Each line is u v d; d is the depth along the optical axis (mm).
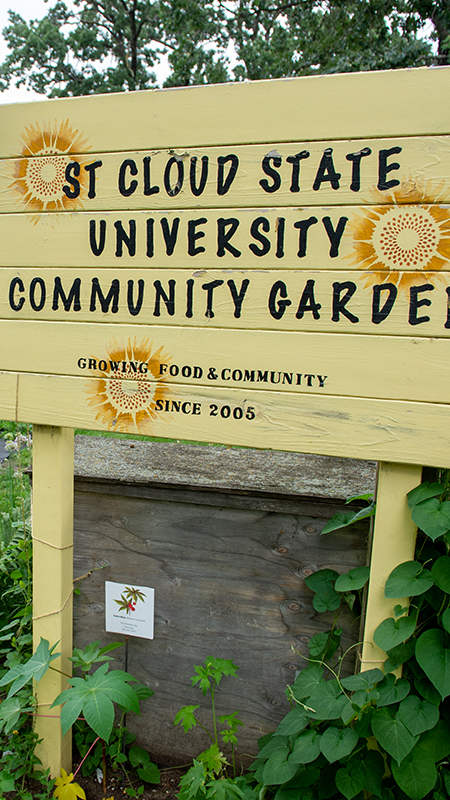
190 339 1821
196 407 1839
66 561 2137
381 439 1666
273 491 2039
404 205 1600
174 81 17672
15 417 2055
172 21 17062
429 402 1621
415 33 14352
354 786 1606
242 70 18266
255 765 1989
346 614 2045
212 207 1765
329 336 1690
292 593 2094
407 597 1695
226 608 2166
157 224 1823
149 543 2234
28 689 2174
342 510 1991
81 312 1936
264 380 1763
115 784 2135
